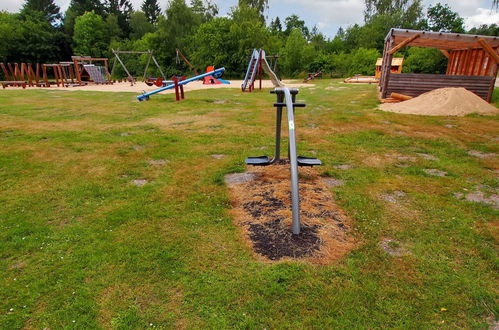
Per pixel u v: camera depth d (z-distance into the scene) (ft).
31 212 10.57
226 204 11.02
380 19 145.28
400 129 22.81
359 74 104.63
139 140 19.69
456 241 8.78
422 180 13.28
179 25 121.08
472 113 28.63
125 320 6.20
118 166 15.03
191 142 19.27
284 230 9.19
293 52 108.37
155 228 9.46
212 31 105.70
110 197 11.68
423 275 7.40
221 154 16.98
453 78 36.09
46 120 26.71
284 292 6.84
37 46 139.44
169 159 16.11
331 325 6.04
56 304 6.61
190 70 112.98
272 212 10.27
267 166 14.52
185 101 38.78
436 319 6.20
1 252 8.34
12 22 139.13
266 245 8.52
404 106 32.17
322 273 7.41
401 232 9.20
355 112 30.22
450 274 7.45
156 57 121.19
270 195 11.53
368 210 10.48
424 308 6.46
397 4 161.99
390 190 12.17
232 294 6.81
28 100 40.98
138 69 124.26
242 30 103.76
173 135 21.03
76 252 8.30
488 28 123.44
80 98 43.29
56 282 7.22
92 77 78.74
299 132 21.81
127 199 11.49
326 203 10.96
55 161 15.80
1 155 16.71
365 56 105.70
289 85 68.03
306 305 6.52
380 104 35.35
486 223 9.77
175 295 6.82
